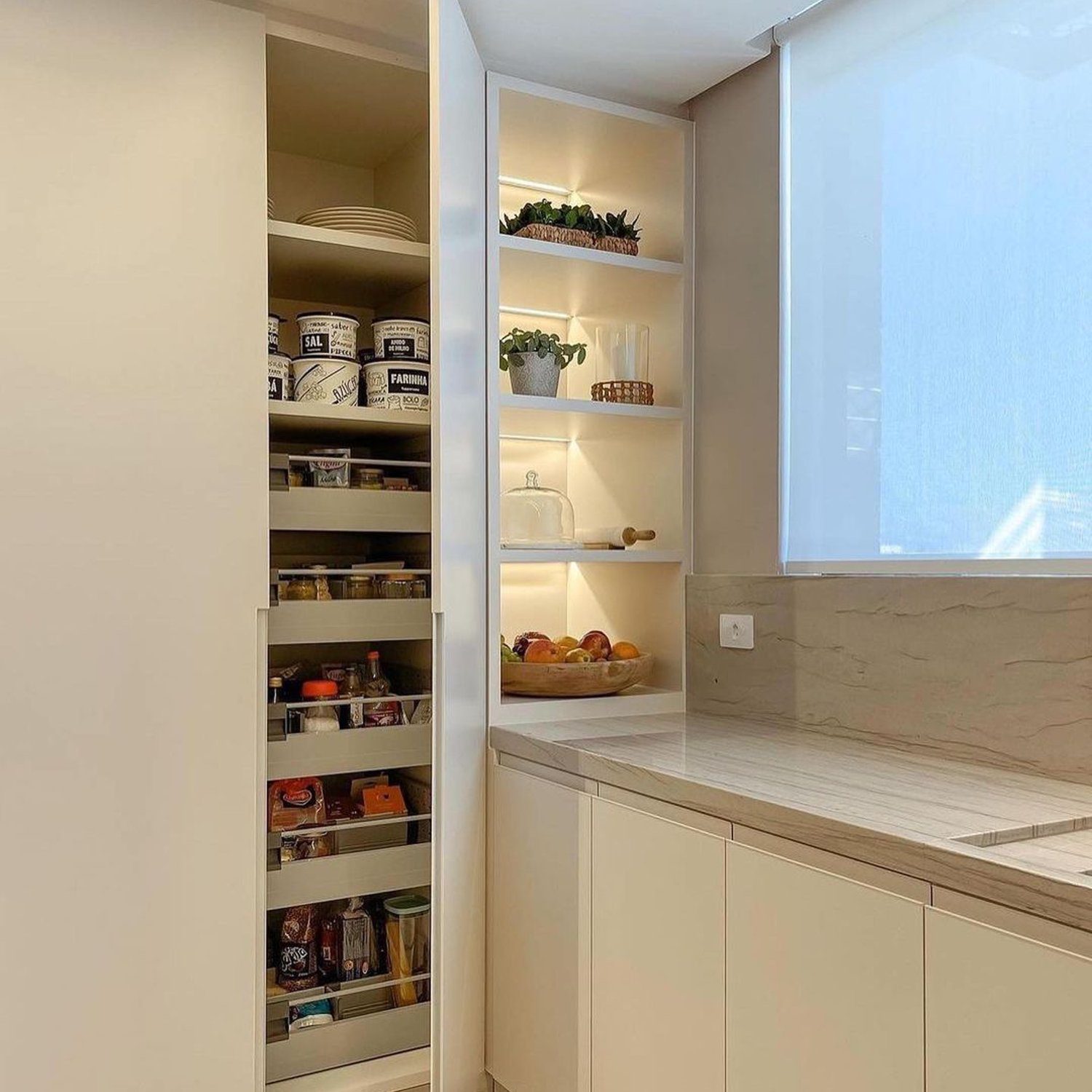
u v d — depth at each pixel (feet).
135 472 6.12
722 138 7.50
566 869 6.03
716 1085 4.82
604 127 7.57
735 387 7.34
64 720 5.93
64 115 5.97
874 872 4.08
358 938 7.05
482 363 6.81
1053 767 5.16
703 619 7.54
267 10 6.73
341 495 6.91
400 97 7.22
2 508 5.82
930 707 5.82
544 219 7.39
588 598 8.73
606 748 6.08
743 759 5.73
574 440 8.82
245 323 6.41
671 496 7.80
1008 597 5.40
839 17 6.57
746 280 7.25
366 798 7.13
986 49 5.65
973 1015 3.60
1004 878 3.52
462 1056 6.48
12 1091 5.78
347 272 7.36
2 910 5.77
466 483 6.36
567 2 6.22
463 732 6.42
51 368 5.93
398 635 7.07
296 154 8.12
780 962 4.47
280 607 6.68
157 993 6.12
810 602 6.64
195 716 6.25
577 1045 5.88
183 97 6.26
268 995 6.72
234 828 6.35
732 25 6.51
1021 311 5.43
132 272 6.13
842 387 6.53
